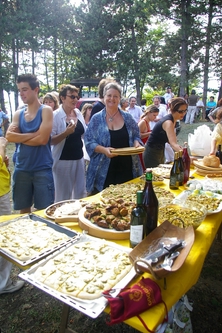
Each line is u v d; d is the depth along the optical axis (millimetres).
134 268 1059
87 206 1594
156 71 16969
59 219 1574
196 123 13086
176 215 1486
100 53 16422
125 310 894
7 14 13562
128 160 2646
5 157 2037
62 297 968
